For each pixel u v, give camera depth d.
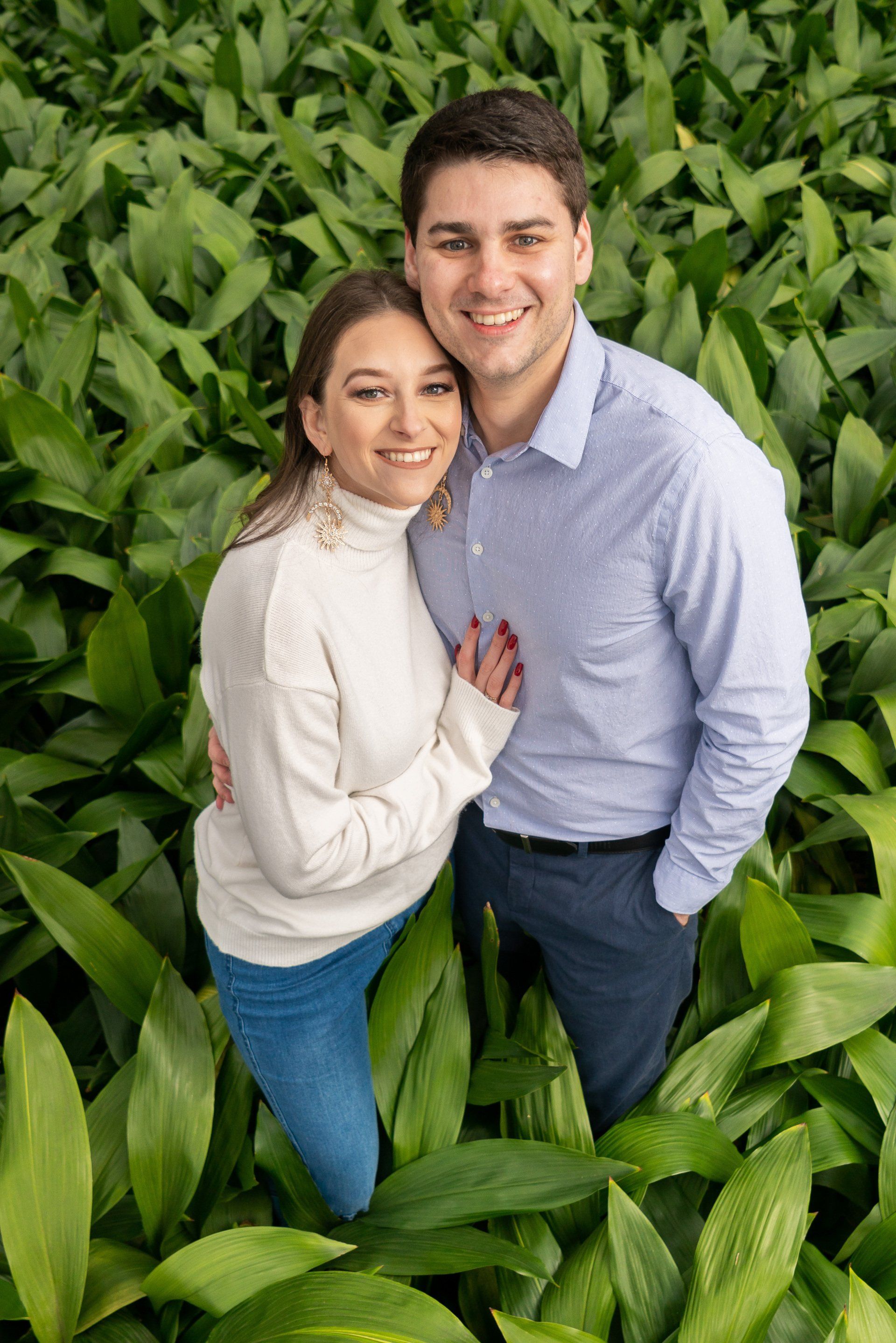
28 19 3.56
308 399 1.00
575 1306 1.20
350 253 2.47
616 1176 1.22
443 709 1.18
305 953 1.13
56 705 1.89
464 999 1.41
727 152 2.61
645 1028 1.34
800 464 2.08
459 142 0.88
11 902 1.57
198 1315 1.22
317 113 2.91
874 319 2.32
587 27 3.03
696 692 1.13
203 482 2.08
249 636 1.00
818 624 1.74
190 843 1.63
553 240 0.91
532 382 1.00
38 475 1.92
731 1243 1.14
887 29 3.13
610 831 1.19
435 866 1.22
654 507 0.97
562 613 1.06
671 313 1.99
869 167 2.63
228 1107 1.37
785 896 1.53
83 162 2.66
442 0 3.10
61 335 2.34
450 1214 1.24
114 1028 1.47
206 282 2.51
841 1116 1.38
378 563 1.07
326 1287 1.10
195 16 3.33
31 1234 1.10
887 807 1.51
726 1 3.18
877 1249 1.21
